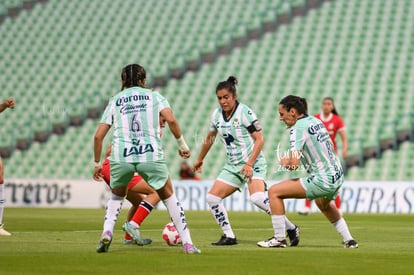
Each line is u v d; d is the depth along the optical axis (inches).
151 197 1449.3
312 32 4574.3
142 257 1178.6
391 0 4603.8
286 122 1417.3
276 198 1421.0
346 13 4611.2
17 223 2212.1
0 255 1203.9
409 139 3853.3
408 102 4072.3
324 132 1390.3
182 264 1092.5
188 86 4503.0
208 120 4261.8
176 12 4992.6
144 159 1203.2
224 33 4714.6
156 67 4648.1
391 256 1246.9
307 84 4288.9
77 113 4478.3
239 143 1501.0
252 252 1291.8
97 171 1259.8
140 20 5024.6
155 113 1216.2
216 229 1994.3
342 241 1596.9
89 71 4803.2
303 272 1018.7
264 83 4355.3
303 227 2122.3
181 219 1247.5
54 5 5260.8
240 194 3272.6
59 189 3516.2
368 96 4133.9
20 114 4638.3
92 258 1160.8
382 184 3137.3
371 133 3932.1
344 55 4394.7
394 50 4352.9
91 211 3036.4
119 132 1215.6
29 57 4992.6
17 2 5280.5
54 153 4338.1
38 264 1082.1
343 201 3171.8
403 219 2596.0
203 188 3309.5
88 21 5113.2
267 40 4611.2
